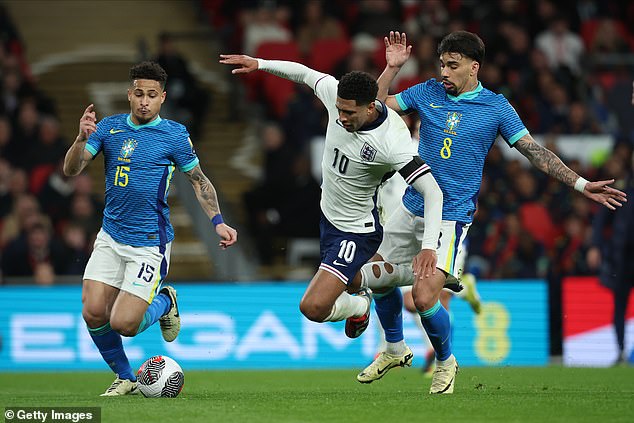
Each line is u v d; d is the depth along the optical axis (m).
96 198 50.69
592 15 61.19
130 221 24.12
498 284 42.22
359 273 24.25
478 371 36.03
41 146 52.38
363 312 24.52
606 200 22.73
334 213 23.91
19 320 41.75
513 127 23.45
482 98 23.69
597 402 21.48
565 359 42.06
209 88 62.16
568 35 59.03
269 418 18.61
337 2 58.97
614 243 41.00
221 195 54.19
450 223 23.48
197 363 41.50
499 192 48.31
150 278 24.17
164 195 24.41
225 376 35.53
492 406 20.59
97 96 62.38
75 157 23.33
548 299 42.19
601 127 56.56
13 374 38.19
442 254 23.34
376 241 24.09
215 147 60.19
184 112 54.22
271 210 52.00
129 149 24.08
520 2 58.91
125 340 41.31
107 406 20.62
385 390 27.05
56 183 51.62
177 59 54.44
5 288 41.91
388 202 31.20
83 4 66.62
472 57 23.55
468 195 23.67
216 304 41.88
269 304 41.88
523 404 20.98
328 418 18.62
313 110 53.81
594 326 42.12
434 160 23.72
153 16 66.56
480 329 41.94
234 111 60.25
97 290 24.20
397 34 24.53
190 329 41.75
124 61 64.62
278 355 41.59
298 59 57.94
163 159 24.27
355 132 22.50
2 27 57.44
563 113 54.91
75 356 41.50
